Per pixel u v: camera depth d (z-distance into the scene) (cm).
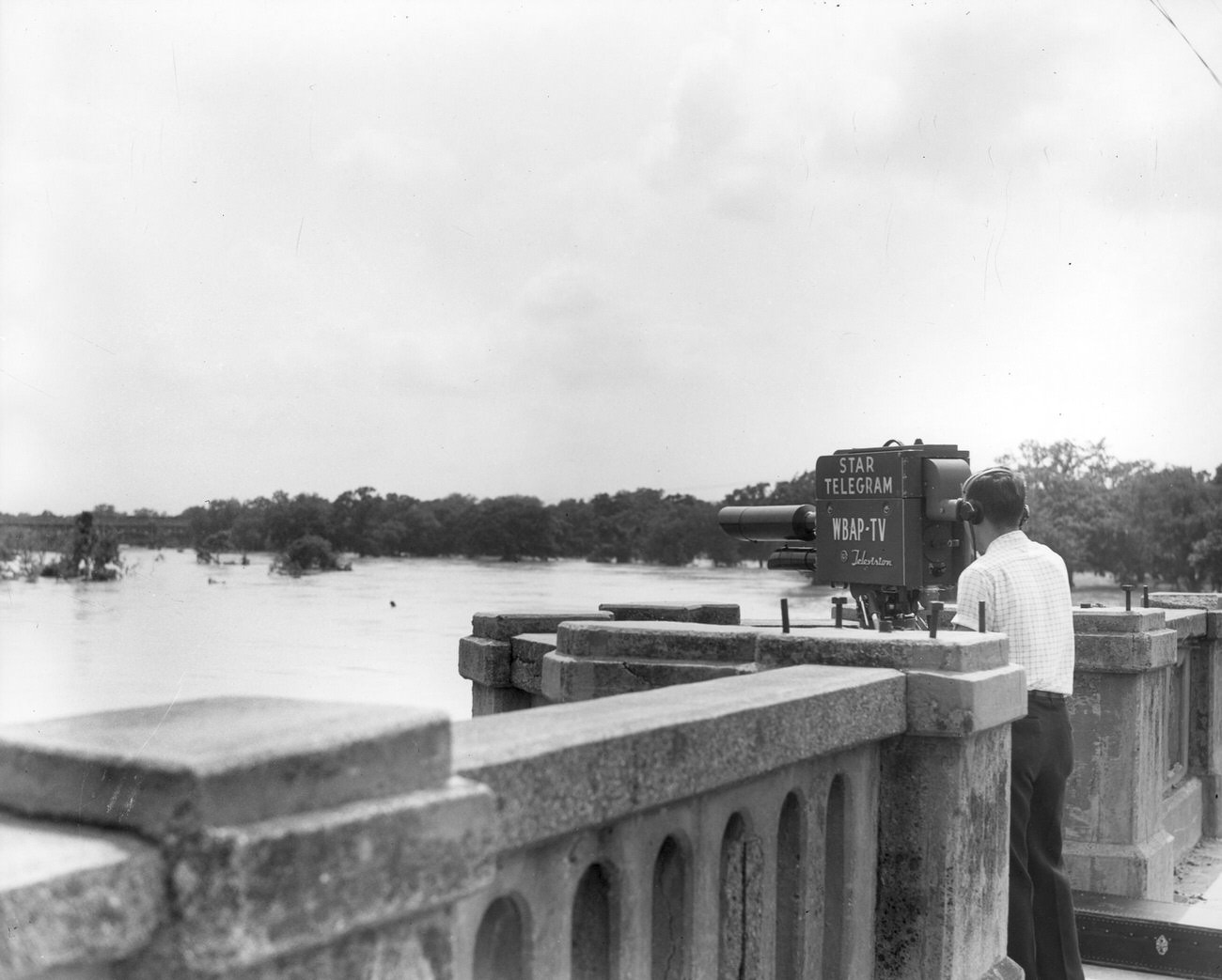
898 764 382
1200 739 845
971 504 518
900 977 380
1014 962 452
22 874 145
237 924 157
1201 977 563
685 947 293
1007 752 420
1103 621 661
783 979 345
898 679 372
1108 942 581
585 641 439
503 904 244
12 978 141
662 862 292
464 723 253
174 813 158
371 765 181
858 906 372
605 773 245
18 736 174
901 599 598
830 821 366
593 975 270
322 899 167
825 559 615
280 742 171
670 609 595
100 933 150
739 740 290
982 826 399
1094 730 658
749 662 418
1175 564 4347
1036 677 483
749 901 320
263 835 160
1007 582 489
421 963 189
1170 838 694
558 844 250
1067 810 662
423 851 183
